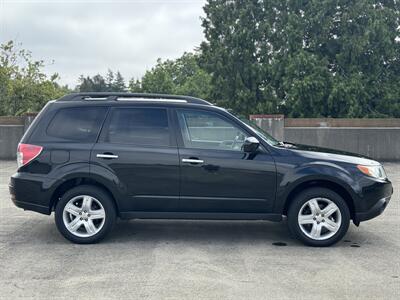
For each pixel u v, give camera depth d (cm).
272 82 2136
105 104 648
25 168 631
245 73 2159
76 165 623
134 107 645
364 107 2025
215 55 2214
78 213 630
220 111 641
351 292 464
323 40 2064
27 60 2094
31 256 576
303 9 2125
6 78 2011
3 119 1620
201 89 5022
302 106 2031
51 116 646
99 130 638
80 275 507
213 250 608
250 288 472
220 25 2241
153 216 631
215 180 621
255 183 621
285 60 2050
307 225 631
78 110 648
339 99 1969
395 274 518
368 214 627
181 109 643
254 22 2180
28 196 627
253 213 629
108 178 620
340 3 2052
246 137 633
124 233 694
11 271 520
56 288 470
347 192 627
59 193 643
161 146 629
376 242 652
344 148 1639
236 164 620
